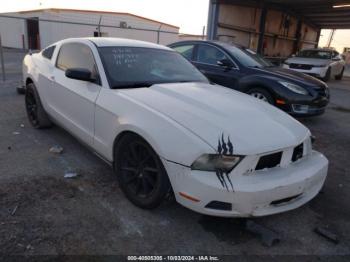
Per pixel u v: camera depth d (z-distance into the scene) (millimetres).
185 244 2504
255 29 20844
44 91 4359
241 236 2646
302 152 2812
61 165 3709
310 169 2695
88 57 3652
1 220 2605
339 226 2924
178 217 2832
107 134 3115
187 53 7473
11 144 4246
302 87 6023
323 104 6289
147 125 2643
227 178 2314
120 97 3016
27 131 4805
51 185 3232
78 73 3307
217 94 3330
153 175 2771
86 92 3398
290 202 2604
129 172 3000
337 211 3182
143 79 3482
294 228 2846
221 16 17516
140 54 3838
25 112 5836
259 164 2434
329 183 3801
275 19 22797
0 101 6547
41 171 3525
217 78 6832
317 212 3137
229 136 2432
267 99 6215
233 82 6586
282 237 2701
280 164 2570
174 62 4098
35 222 2617
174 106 2797
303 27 27219
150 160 2756
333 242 2682
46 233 2496
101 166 3738
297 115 6062
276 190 2373
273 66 7176
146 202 2805
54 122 4457
